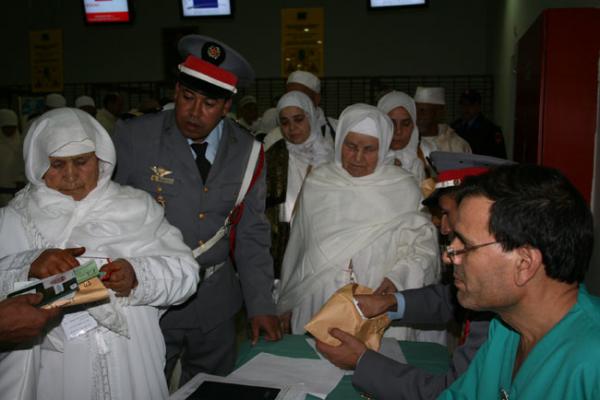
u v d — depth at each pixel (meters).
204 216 1.93
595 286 2.48
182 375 2.15
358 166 2.29
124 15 8.86
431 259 2.15
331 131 3.33
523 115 3.43
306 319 2.26
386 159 2.62
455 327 2.62
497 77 6.84
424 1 7.95
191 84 1.79
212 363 2.08
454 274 1.02
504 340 1.06
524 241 0.88
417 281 2.06
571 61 2.65
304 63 8.50
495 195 0.91
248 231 2.07
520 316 0.96
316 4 8.58
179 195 1.91
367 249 2.22
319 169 2.47
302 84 3.59
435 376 1.33
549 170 0.93
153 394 1.51
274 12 8.72
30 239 1.45
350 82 8.52
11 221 1.46
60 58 9.26
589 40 2.64
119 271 1.32
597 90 2.63
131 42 9.14
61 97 7.22
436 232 2.27
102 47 9.23
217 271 2.01
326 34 8.58
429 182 2.38
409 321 1.70
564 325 0.90
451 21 8.23
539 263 0.89
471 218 0.94
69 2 9.23
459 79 8.27
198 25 8.92
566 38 2.65
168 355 1.99
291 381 1.45
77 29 9.27
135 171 1.91
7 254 1.44
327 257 2.24
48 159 1.43
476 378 1.12
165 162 1.91
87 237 1.44
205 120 1.83
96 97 9.30
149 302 1.42
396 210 2.26
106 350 1.43
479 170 1.46
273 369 1.53
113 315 1.38
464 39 8.23
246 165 2.02
